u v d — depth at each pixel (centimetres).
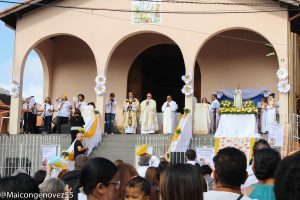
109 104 2119
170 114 2039
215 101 2066
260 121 1967
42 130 2258
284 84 1878
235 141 1734
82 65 2461
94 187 432
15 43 2177
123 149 1895
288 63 1905
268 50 2223
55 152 1830
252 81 2239
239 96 2112
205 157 1756
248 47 2262
